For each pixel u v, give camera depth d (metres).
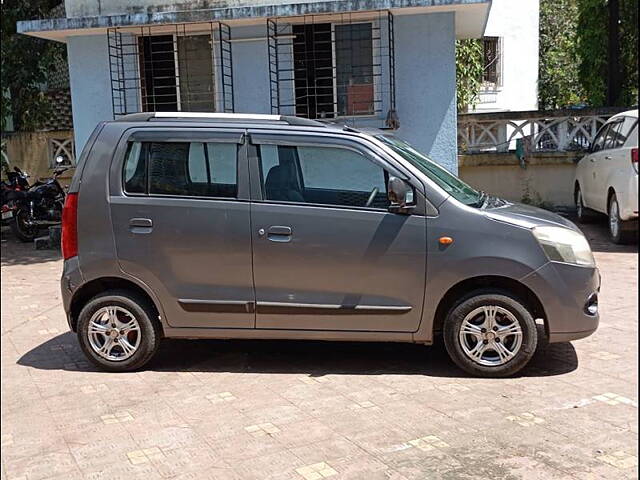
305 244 5.26
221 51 11.09
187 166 5.44
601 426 4.31
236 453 4.09
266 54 11.13
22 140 14.95
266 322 5.40
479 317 5.20
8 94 15.14
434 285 5.16
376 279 5.22
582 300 5.11
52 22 10.83
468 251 5.10
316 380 5.32
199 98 11.42
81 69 11.41
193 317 5.46
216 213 5.36
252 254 5.33
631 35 16.36
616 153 10.16
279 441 4.23
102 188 5.50
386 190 5.24
